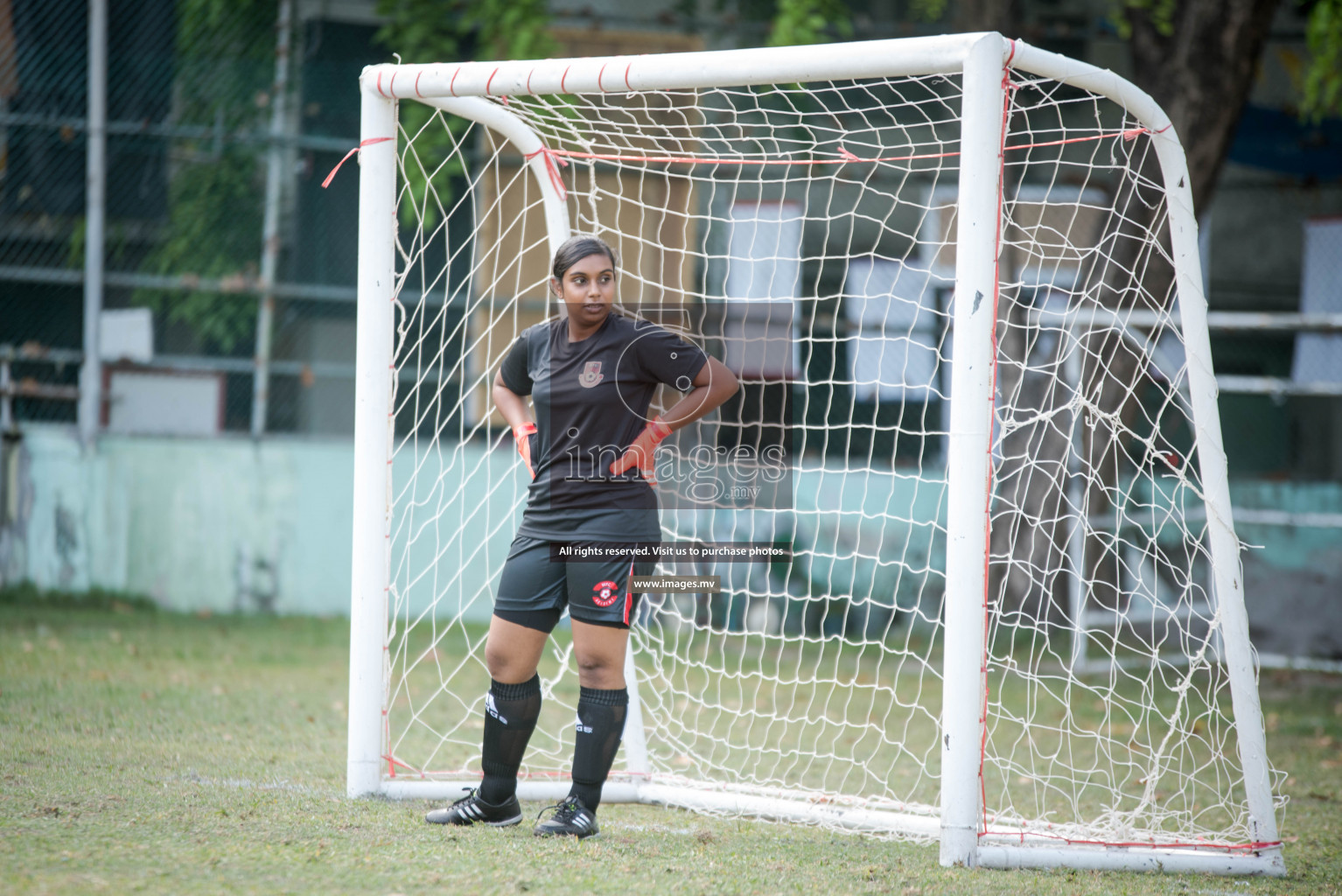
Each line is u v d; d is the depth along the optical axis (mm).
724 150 32156
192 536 33500
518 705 12258
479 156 33375
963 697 11852
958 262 11984
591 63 13344
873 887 10703
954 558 11906
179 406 34312
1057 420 30406
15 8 32625
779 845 12508
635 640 20859
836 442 34000
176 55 33188
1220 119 30250
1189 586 15469
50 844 10617
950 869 11648
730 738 20312
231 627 30406
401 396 33219
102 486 33125
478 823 12430
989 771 18125
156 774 14031
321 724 18547
